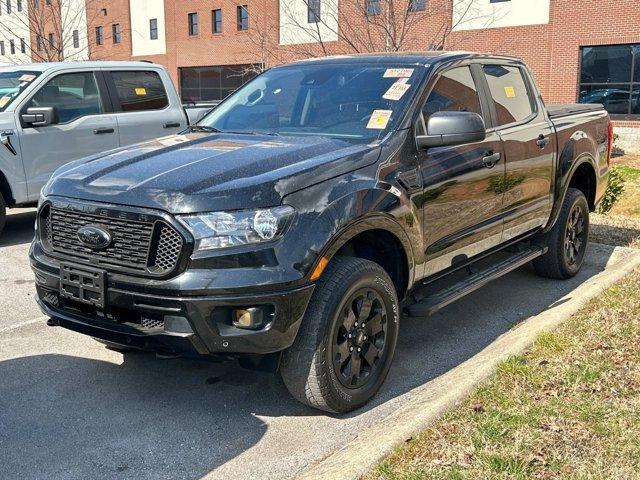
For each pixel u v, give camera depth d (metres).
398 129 4.17
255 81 5.34
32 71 8.38
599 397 3.58
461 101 4.79
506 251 5.98
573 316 4.80
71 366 4.48
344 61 5.05
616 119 25.61
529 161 5.37
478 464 2.98
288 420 3.76
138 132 9.10
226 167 3.60
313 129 4.47
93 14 47.75
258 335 3.32
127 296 3.40
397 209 3.88
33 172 8.08
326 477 2.93
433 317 5.47
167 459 3.37
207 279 3.24
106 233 3.48
